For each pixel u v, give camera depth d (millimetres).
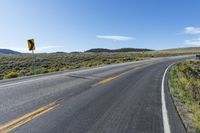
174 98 10445
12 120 6719
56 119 6855
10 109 7930
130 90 12320
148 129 6098
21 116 7121
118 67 29953
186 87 14688
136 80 16781
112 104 8922
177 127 6309
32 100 9359
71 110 7906
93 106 8531
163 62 43938
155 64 37375
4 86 12906
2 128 6023
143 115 7465
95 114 7465
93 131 5875
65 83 14391
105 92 11523
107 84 14359
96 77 18000
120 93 11336
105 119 6934
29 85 13375
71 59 62750
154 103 9297
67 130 5922
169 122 6742
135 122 6691
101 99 9812
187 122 6750
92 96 10422
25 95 10367
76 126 6242
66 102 9102
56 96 10242
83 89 12289
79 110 7934
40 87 12688
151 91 12172
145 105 8883
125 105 8805
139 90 12391
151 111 7996
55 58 66188
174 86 14266
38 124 6375
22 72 27828
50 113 7500
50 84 13883
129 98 10156
